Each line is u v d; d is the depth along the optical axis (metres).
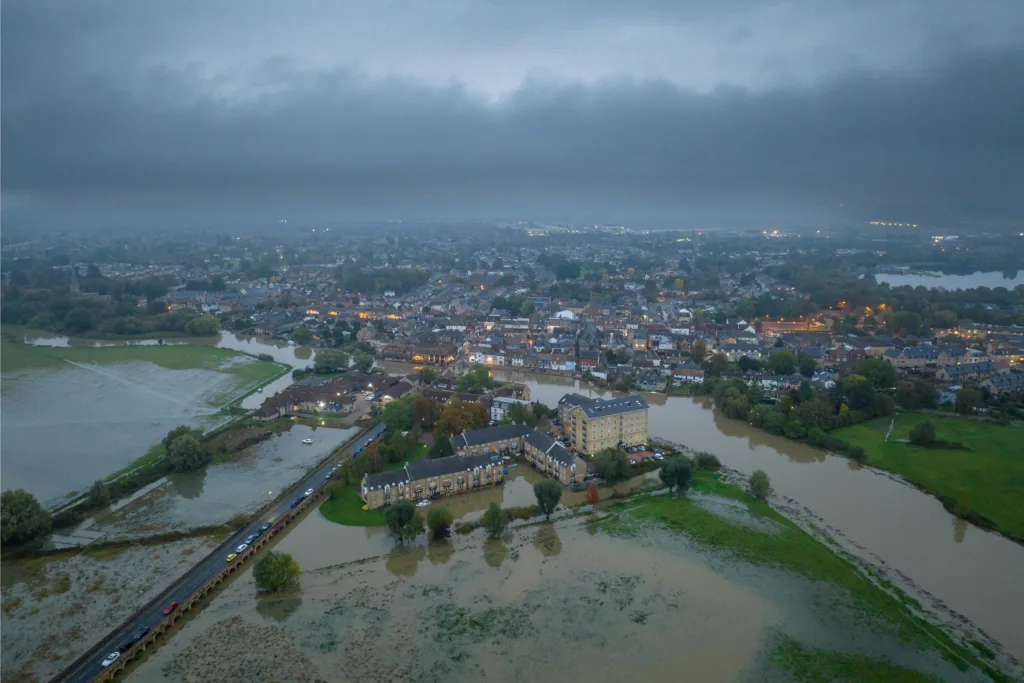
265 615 168.12
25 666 149.62
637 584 180.12
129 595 177.25
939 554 195.62
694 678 144.25
